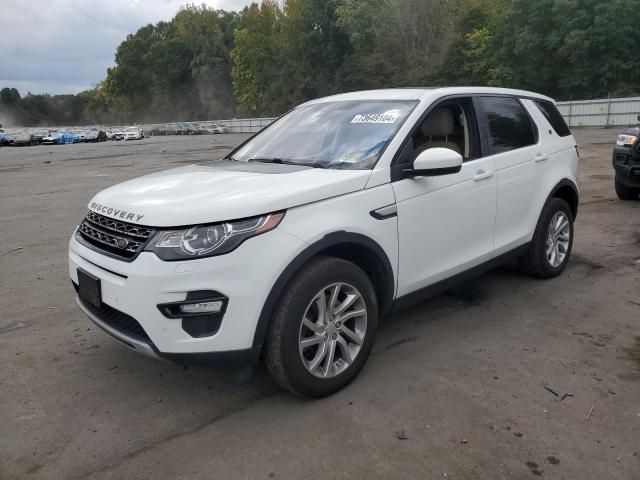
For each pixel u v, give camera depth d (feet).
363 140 12.39
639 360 12.06
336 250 10.97
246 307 9.38
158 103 339.57
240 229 9.40
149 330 9.41
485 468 8.64
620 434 9.43
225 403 10.77
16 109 478.18
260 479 8.53
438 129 13.41
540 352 12.53
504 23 159.33
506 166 14.73
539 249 16.51
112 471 8.84
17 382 11.77
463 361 12.16
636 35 143.13
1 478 8.73
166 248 9.25
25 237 26.21
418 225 12.11
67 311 15.99
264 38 245.86
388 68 191.93
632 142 28.55
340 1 209.36
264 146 14.19
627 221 25.35
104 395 11.18
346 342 11.07
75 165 72.84
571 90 150.71
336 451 9.14
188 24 322.96
